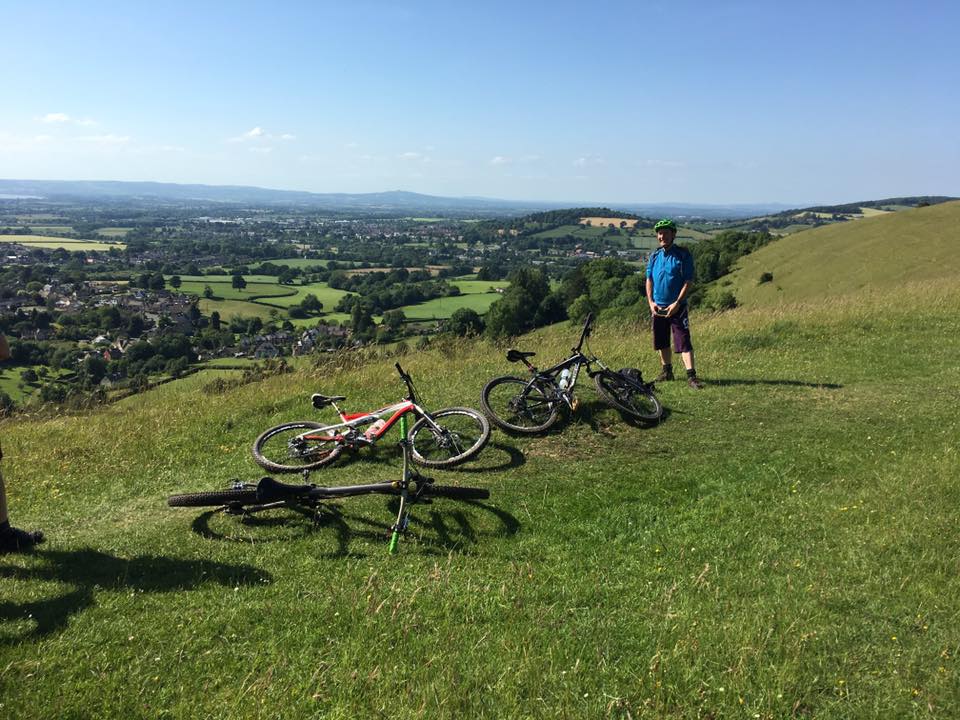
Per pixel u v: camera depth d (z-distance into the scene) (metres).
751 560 4.52
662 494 5.67
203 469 6.65
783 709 2.98
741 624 3.63
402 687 3.15
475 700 3.03
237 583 4.17
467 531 5.02
